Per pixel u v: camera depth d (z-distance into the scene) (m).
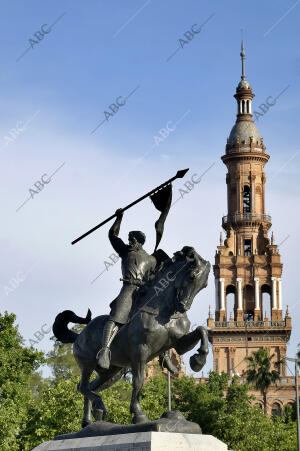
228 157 147.00
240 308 139.62
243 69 152.38
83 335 20.41
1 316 60.53
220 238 144.38
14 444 52.19
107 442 17.94
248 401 99.50
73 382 56.88
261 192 146.12
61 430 54.66
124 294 19.52
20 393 57.91
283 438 78.56
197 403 91.25
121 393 62.16
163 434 17.38
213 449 17.84
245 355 135.50
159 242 20.42
